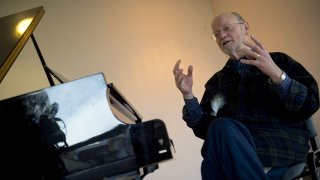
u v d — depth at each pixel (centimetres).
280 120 161
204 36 436
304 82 158
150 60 414
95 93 136
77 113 135
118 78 403
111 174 134
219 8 435
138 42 418
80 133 134
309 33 297
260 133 153
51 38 401
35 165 132
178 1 442
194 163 395
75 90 136
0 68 165
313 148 169
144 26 424
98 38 410
